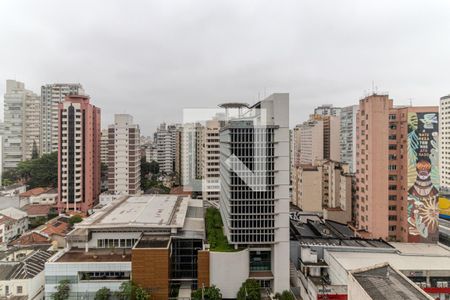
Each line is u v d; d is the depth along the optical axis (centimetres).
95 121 12525
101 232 6244
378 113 7631
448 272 5372
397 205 7819
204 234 6188
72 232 6272
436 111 7394
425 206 7475
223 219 6738
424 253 6412
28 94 17812
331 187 10412
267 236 5594
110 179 12588
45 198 12131
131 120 12825
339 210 9238
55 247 7419
